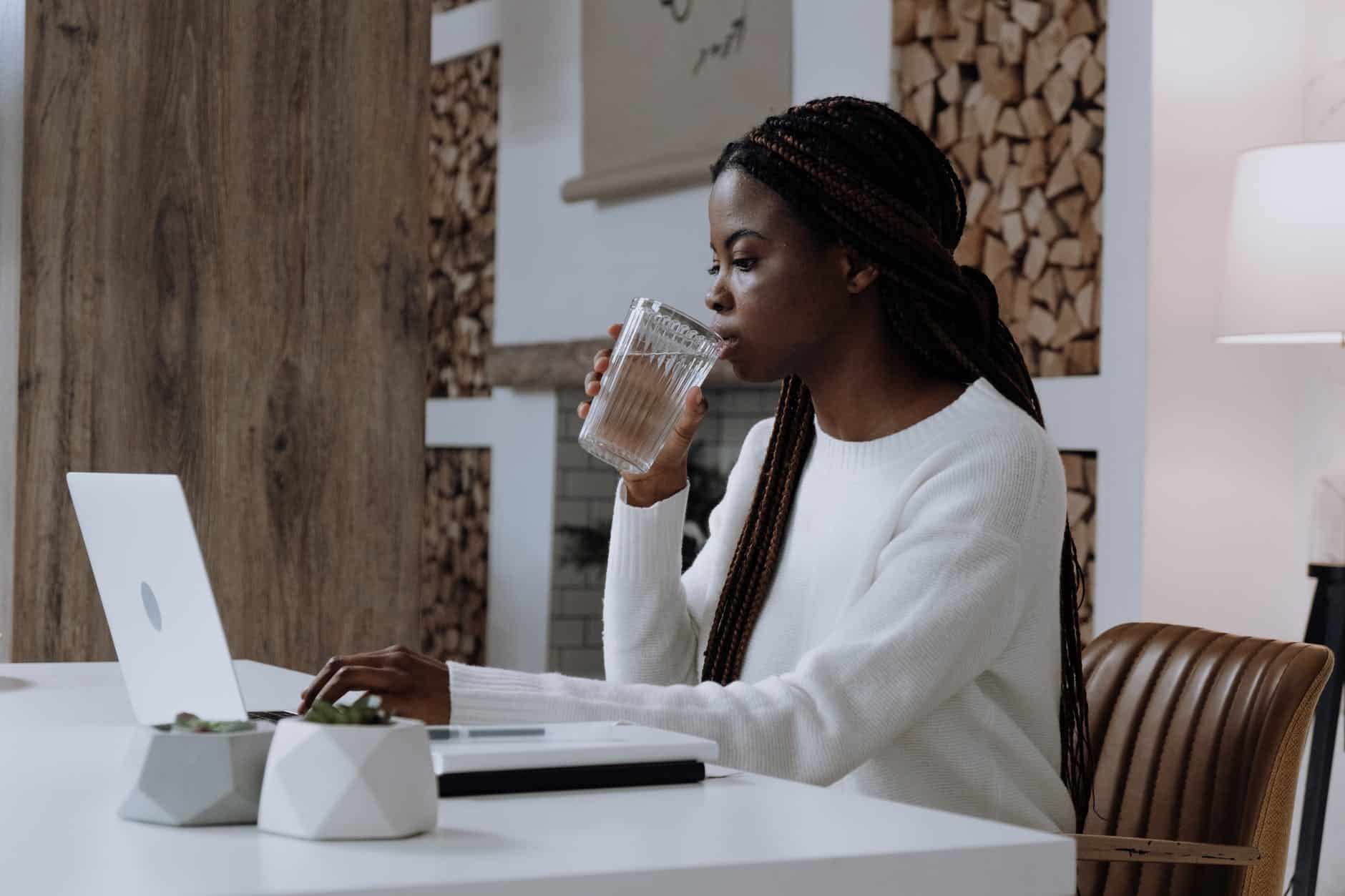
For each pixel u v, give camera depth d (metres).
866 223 1.39
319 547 2.96
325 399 2.97
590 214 4.53
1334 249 2.52
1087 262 3.06
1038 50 3.15
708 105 4.02
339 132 2.98
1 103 2.81
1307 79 3.07
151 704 1.16
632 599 1.57
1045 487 1.34
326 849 0.78
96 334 2.76
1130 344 2.97
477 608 5.04
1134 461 2.96
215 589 2.86
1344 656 2.61
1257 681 1.41
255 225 2.90
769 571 1.51
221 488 2.87
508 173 4.93
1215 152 3.01
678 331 1.39
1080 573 1.48
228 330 2.88
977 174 3.27
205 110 2.86
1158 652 1.53
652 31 4.23
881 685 1.21
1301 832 2.63
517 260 4.88
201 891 0.69
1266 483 3.06
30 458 2.71
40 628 2.72
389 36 3.03
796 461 1.52
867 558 1.37
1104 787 1.50
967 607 1.25
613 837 0.83
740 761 1.16
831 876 0.80
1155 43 2.94
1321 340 2.73
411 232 3.06
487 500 5.04
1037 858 0.86
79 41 2.74
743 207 1.40
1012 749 1.34
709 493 4.29
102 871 0.73
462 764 0.95
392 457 3.04
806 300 1.40
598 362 1.43
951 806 1.33
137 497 1.09
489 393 5.05
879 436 1.45
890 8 3.46
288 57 2.93
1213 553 3.02
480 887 0.72
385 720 0.85
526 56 4.86
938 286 1.42
